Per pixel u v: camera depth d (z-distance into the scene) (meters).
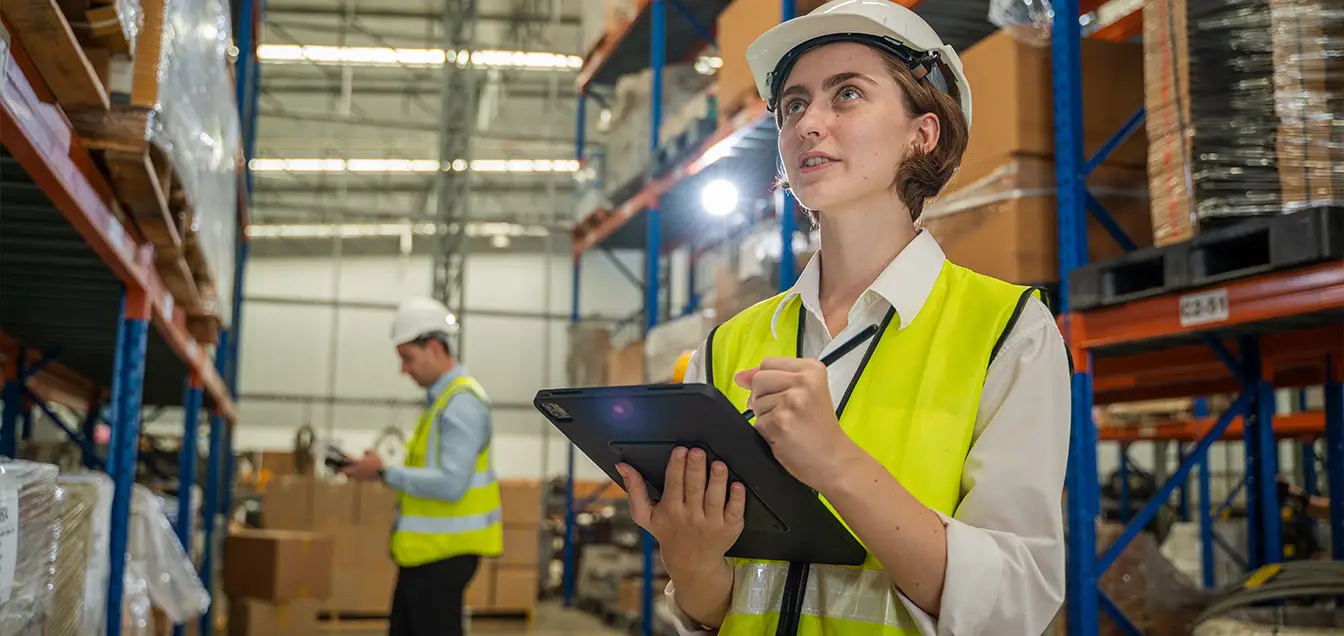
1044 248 3.51
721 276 6.42
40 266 2.87
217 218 3.97
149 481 9.38
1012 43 3.58
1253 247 2.54
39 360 4.87
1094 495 2.99
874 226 1.23
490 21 17.47
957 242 3.81
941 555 0.98
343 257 18.23
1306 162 2.40
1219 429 3.36
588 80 9.70
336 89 17.86
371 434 17.81
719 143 6.06
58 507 1.96
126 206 2.52
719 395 0.90
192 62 2.76
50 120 1.74
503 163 18.11
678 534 1.08
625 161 8.39
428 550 3.98
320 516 8.45
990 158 3.66
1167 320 2.69
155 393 6.52
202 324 4.53
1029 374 1.10
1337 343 3.23
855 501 0.94
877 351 1.17
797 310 1.31
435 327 4.26
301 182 18.34
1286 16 2.46
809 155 1.20
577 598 10.34
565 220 18.70
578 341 9.38
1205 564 7.18
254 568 6.74
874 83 1.20
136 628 3.18
